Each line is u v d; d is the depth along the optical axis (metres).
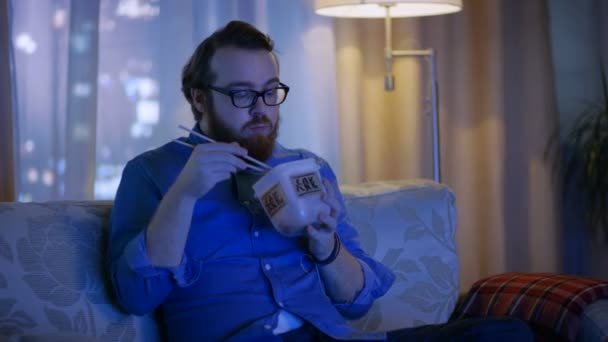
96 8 2.82
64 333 1.22
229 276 1.54
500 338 1.43
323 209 1.44
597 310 1.72
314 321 1.55
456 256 2.03
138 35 2.97
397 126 3.32
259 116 1.62
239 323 1.50
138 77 2.98
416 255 1.96
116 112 2.97
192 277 1.53
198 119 1.72
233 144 1.41
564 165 3.50
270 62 1.65
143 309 1.48
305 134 3.18
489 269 3.42
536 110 3.44
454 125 3.37
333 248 1.63
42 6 2.86
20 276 1.38
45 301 1.39
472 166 3.40
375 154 3.32
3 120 2.69
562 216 3.50
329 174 1.82
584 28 3.54
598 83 3.55
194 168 1.38
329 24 3.16
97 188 2.96
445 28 3.35
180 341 1.52
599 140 3.32
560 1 3.55
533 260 3.47
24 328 1.35
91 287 1.47
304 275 1.61
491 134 3.37
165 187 1.57
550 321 1.76
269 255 1.59
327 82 3.17
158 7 2.99
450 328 1.44
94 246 1.52
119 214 1.53
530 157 3.46
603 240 3.48
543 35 3.43
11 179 2.70
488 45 3.35
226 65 1.62
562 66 3.56
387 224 1.95
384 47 3.29
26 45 2.84
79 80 2.80
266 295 1.56
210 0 3.05
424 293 1.95
